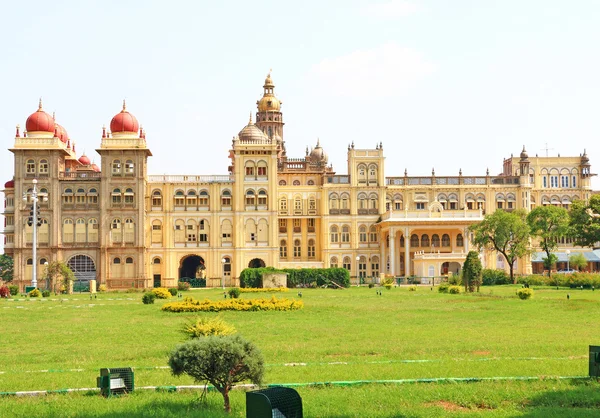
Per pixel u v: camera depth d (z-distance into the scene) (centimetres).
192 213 11706
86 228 11144
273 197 11681
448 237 12119
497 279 10081
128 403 2173
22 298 7850
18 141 11081
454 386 2375
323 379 2509
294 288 9950
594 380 2448
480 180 12800
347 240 12419
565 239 12850
